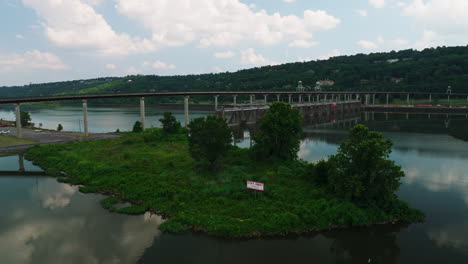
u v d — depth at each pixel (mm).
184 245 33500
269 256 31641
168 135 94000
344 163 41531
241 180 50250
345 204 39469
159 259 31047
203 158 56094
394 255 32156
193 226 36906
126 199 46062
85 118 99688
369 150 38281
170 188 46719
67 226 38344
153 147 79938
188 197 43875
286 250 32688
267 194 44750
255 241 34250
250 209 40000
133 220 39562
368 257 31797
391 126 151500
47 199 47156
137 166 59812
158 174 55312
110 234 36125
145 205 43031
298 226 36500
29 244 34375
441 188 53500
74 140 90375
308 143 100125
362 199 40812
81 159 66000
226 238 34750
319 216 38094
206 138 53219
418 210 42062
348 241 34594
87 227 37906
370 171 39656
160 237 35188
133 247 33281
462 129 137750
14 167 64750
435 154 83000
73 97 97625
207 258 31141
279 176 53594
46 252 32656
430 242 34719
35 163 67188
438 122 168625
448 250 33094
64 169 61438
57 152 73812
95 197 47688
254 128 145875
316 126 153625
